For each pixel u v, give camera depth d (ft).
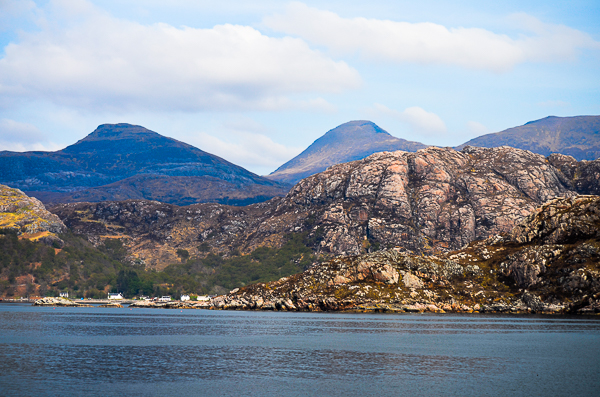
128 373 365.61
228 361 418.31
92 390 316.40
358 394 314.55
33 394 305.94
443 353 467.11
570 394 317.22
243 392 315.58
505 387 334.24
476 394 316.60
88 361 409.28
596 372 381.60
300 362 417.90
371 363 415.44
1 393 307.17
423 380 353.51
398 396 310.86
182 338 569.64
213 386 329.31
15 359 411.75
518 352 474.08
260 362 415.64
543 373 377.50
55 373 361.71
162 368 385.70
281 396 307.58
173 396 304.71
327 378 357.61
